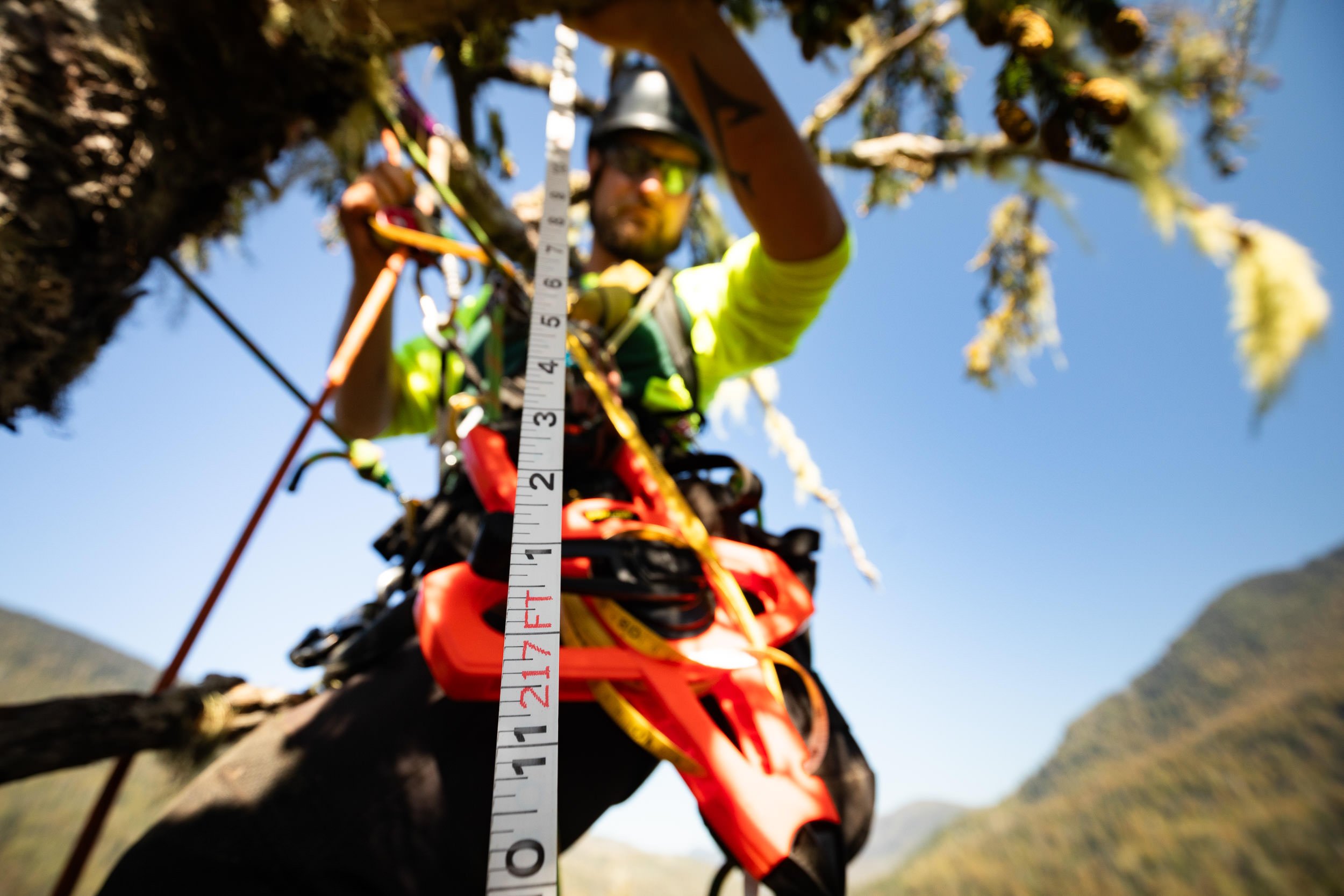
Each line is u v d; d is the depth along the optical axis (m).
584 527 0.98
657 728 0.91
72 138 0.86
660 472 1.06
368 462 1.29
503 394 1.26
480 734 0.90
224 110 1.04
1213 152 2.23
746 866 0.80
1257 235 2.76
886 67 3.48
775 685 0.92
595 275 1.77
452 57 1.73
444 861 0.83
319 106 1.16
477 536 0.84
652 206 1.74
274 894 0.78
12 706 0.81
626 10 1.12
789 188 1.16
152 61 0.94
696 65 1.12
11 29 0.82
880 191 3.54
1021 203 3.60
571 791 0.92
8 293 0.83
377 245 1.28
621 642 0.91
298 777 0.84
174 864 0.77
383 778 0.85
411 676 0.94
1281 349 2.76
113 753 0.88
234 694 1.04
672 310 1.43
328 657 1.10
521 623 0.46
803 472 3.23
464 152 1.97
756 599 1.11
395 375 1.57
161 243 1.06
